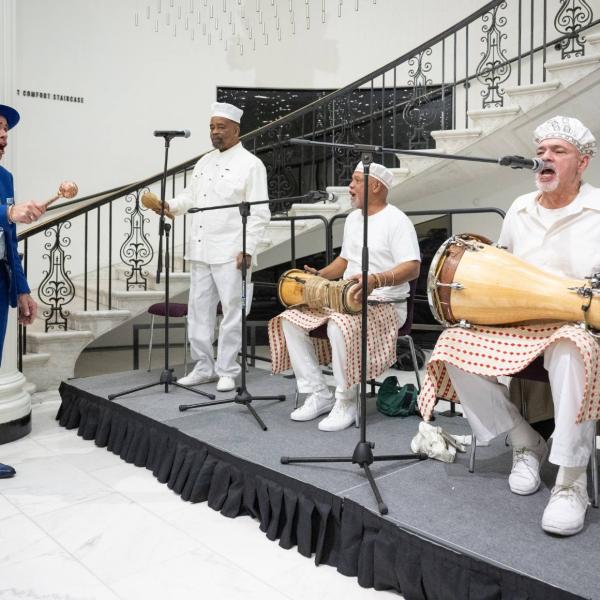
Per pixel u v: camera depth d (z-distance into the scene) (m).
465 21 5.19
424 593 1.64
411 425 2.81
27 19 6.14
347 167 6.54
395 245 2.68
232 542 2.05
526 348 1.85
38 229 4.49
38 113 6.21
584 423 1.76
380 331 2.70
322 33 7.11
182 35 6.84
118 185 6.59
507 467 2.26
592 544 1.65
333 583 1.79
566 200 1.98
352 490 1.99
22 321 2.83
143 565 1.89
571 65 4.32
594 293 1.73
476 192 6.03
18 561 1.91
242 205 2.82
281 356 2.94
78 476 2.67
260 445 2.45
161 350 6.50
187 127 6.86
